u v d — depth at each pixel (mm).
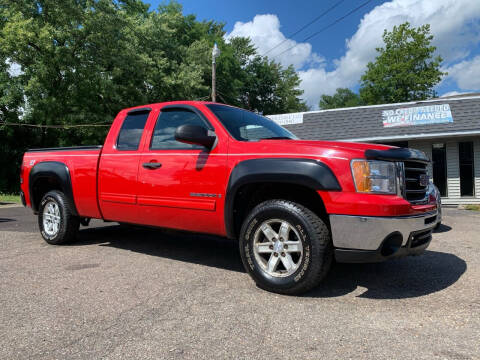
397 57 38469
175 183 3672
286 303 2809
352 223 2754
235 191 3236
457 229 6762
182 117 3869
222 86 38562
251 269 3174
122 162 4156
